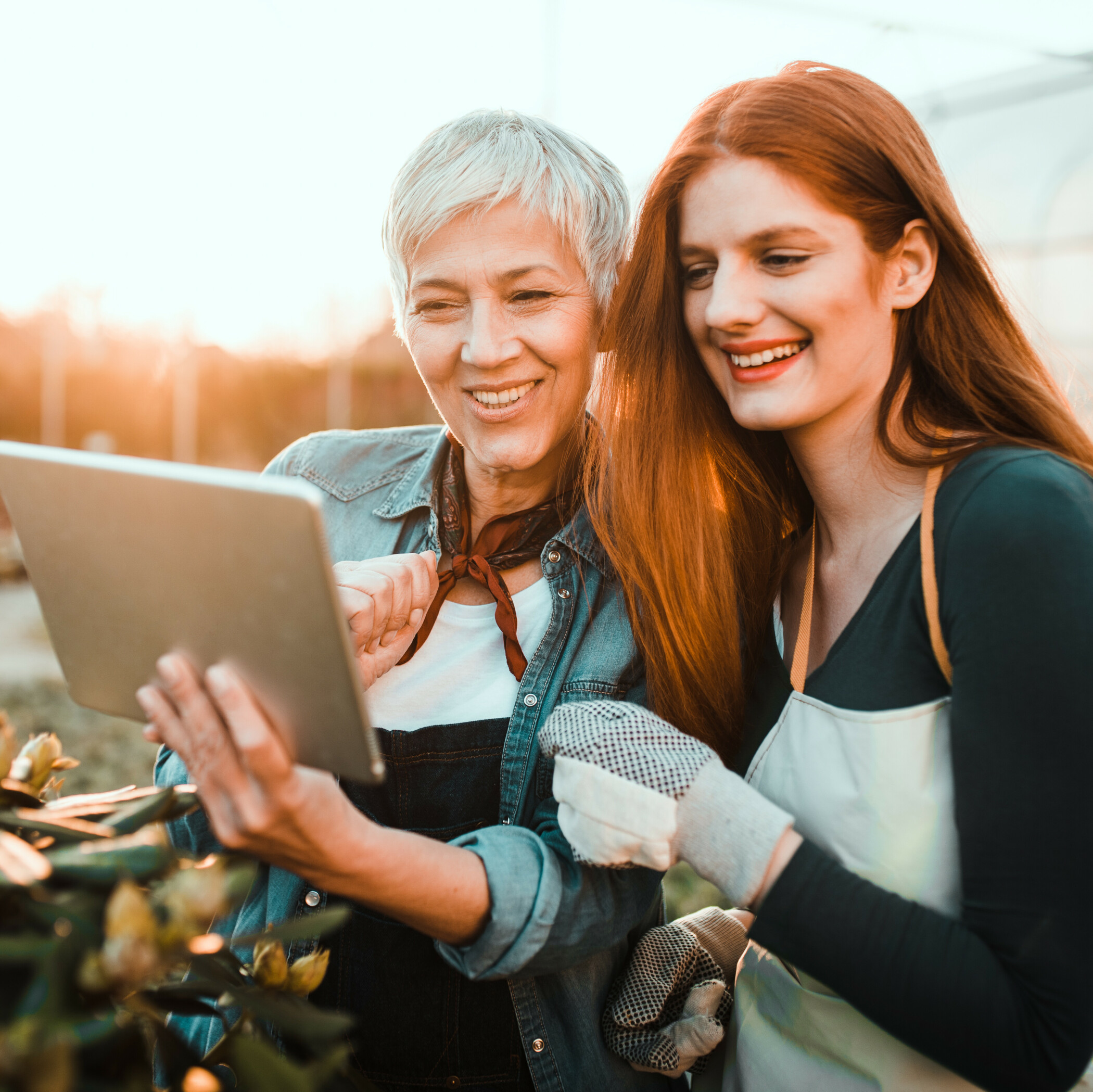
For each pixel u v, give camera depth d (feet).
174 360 41.70
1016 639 2.54
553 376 3.76
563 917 3.08
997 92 28.40
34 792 2.64
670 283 3.55
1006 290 3.81
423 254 3.59
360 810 3.84
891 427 3.12
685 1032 3.46
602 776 2.89
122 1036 1.92
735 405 3.25
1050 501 2.62
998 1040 2.52
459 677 3.92
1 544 31.40
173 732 2.49
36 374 41.01
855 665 3.03
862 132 2.97
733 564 3.77
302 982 2.44
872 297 3.06
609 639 3.85
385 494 4.42
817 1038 3.11
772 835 2.77
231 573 2.21
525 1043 3.55
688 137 3.19
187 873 1.92
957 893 2.79
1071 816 2.47
